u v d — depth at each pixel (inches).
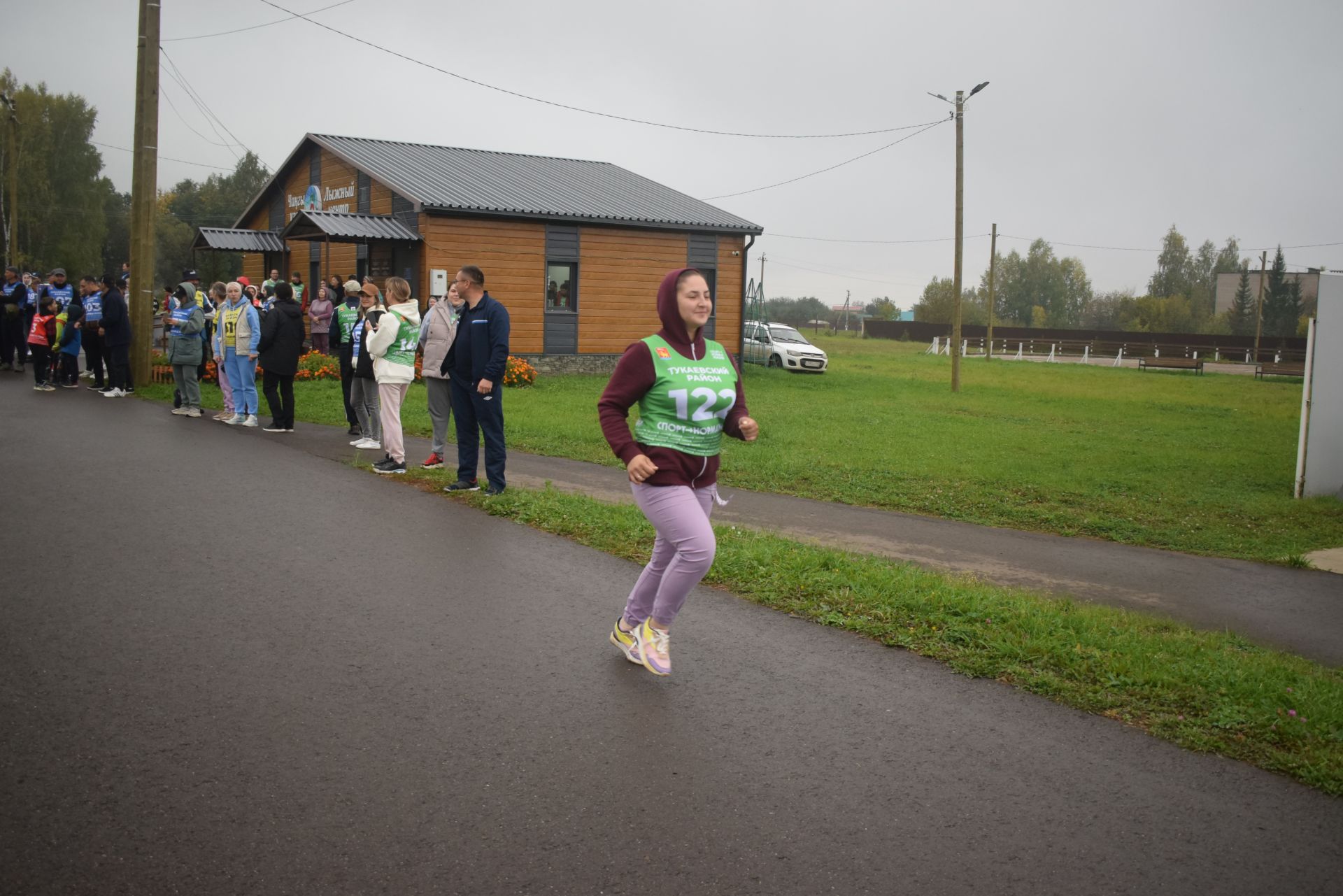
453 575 250.8
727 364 186.5
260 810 134.6
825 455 568.4
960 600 237.8
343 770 146.9
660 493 181.9
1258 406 1198.3
